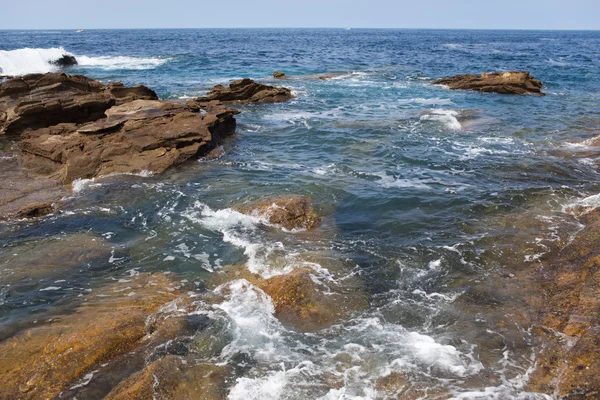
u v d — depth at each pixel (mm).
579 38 152750
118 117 17375
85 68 45219
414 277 9250
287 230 11328
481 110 25375
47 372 6559
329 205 12797
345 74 42156
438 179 14727
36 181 14172
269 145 18938
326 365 6891
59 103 18234
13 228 11398
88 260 10023
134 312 7945
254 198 12992
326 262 9680
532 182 14125
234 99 28219
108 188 13867
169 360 6719
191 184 14406
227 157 17172
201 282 9258
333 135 20234
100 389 6414
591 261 8703
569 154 16766
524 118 23250
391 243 10672
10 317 7965
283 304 8234
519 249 9906
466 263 9633
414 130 20969
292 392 6387
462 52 74125
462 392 6242
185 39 117688
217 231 11398
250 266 9648
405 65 51375
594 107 26062
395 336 7496
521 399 6047
